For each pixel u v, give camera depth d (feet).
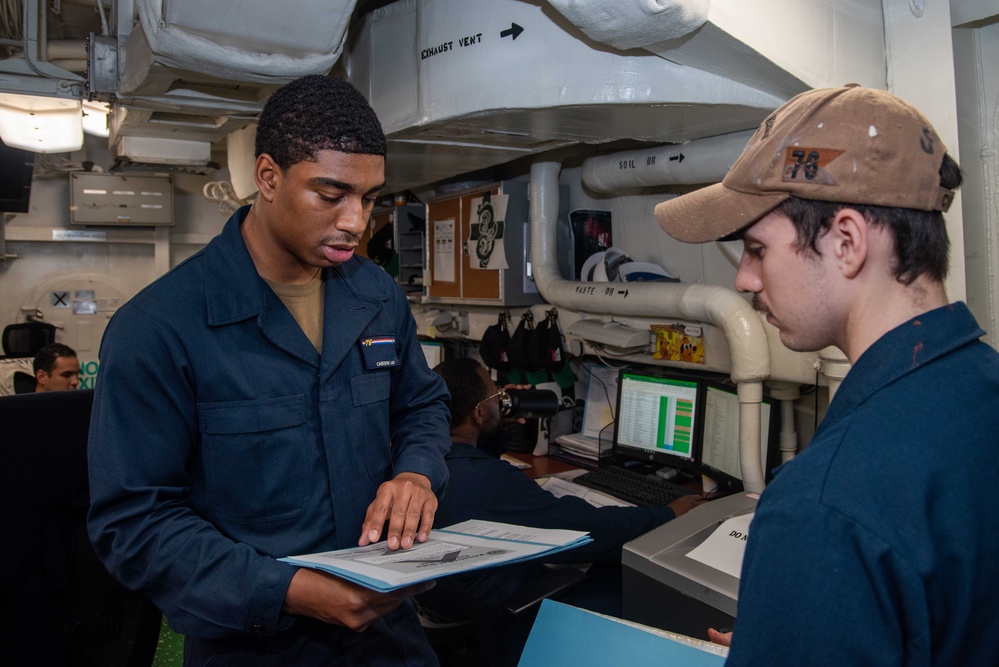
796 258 1.87
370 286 3.66
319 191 2.82
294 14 4.42
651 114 4.81
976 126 5.23
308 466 3.24
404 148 6.23
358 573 2.39
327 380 3.31
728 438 6.69
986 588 1.61
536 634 2.90
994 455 1.64
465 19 4.66
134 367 2.89
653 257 8.22
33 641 4.33
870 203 1.74
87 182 14.14
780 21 4.10
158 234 15.24
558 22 4.33
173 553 2.80
